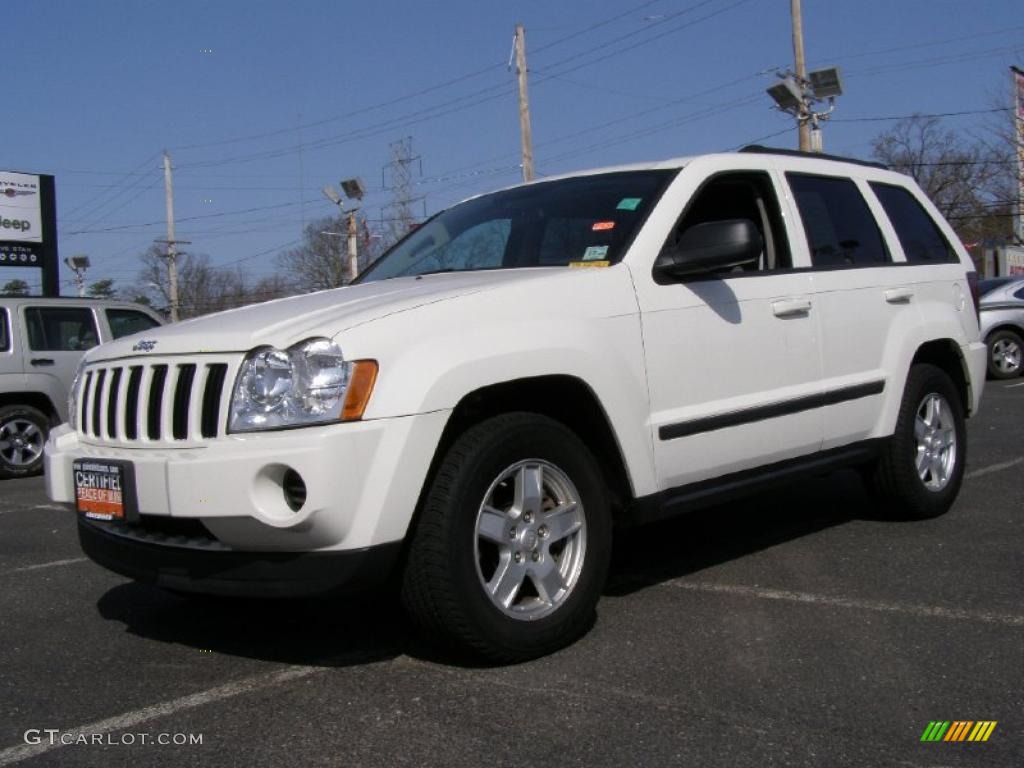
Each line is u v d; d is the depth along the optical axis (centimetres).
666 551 543
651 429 420
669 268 436
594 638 403
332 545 338
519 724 324
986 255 3444
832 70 2420
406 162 4438
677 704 336
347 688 361
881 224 579
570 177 521
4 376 1009
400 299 380
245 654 406
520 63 2661
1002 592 447
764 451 470
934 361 616
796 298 493
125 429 384
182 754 313
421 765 299
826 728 315
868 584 466
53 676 389
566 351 388
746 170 502
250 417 344
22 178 2178
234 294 5259
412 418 342
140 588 523
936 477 594
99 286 5166
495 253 486
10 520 758
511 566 375
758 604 441
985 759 294
